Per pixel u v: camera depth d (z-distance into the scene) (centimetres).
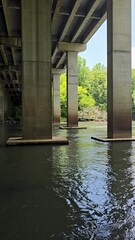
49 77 1473
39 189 570
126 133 1568
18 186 595
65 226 382
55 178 664
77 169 770
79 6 2333
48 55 1468
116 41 1530
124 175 692
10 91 8175
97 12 2527
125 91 1553
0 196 525
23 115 1456
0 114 5716
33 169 774
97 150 1166
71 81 3238
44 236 352
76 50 3209
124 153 1073
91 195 524
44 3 1459
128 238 345
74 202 484
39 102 1466
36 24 1455
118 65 1537
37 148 1258
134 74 7112
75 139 1691
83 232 363
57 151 1147
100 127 3275
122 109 1553
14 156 1013
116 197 510
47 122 1476
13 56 3809
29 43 1449
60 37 3067
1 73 5181
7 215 427
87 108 7400
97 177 672
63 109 7200
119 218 409
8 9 2266
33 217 417
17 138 1543
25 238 346
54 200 497
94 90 8400
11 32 2823
